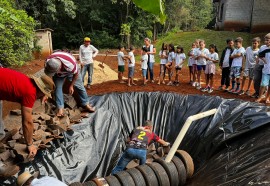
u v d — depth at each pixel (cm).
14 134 396
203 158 451
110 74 1041
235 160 361
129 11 2164
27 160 359
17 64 1032
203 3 2922
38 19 1939
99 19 2220
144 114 583
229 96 702
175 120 555
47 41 1491
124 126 566
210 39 1692
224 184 305
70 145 443
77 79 509
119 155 502
